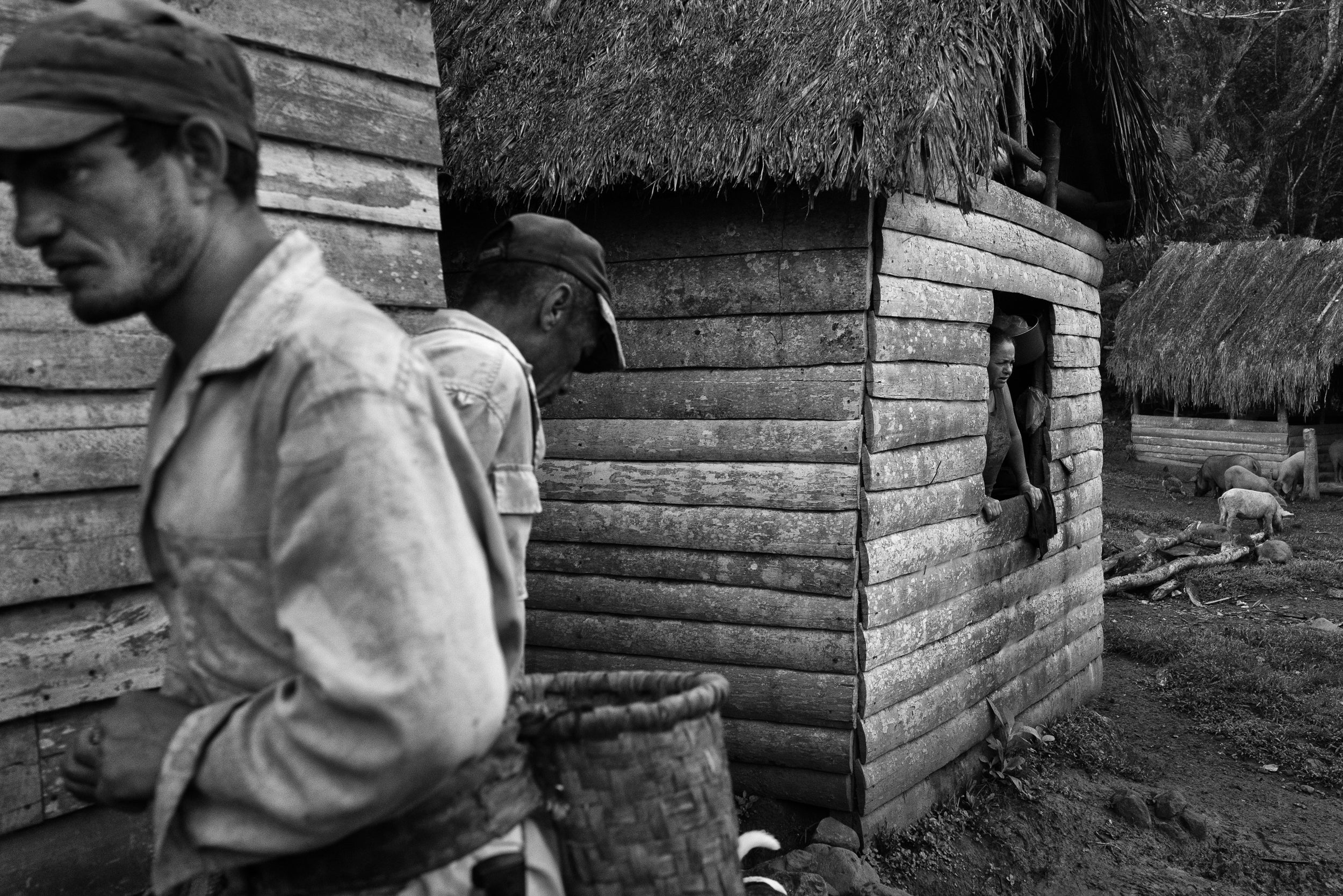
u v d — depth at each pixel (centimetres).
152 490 115
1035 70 661
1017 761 572
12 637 207
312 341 107
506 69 525
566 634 513
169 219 110
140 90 106
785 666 471
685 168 447
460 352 192
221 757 107
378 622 99
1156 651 825
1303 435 1656
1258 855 518
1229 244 1934
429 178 284
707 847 133
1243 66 2759
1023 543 616
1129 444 2036
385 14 270
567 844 132
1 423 204
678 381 488
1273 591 1023
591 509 505
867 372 458
